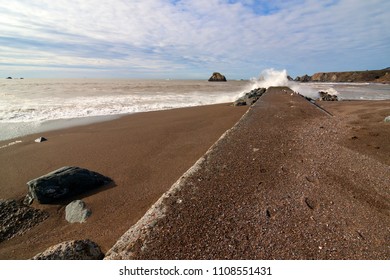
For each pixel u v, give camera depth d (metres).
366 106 12.07
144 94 22.28
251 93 17.48
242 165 3.80
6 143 6.59
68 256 2.03
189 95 22.19
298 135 5.62
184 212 2.56
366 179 3.42
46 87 29.80
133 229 2.35
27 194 3.75
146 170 4.68
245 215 2.51
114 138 7.02
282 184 3.21
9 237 2.92
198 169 3.66
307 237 2.21
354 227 2.38
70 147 6.19
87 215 3.25
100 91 24.38
